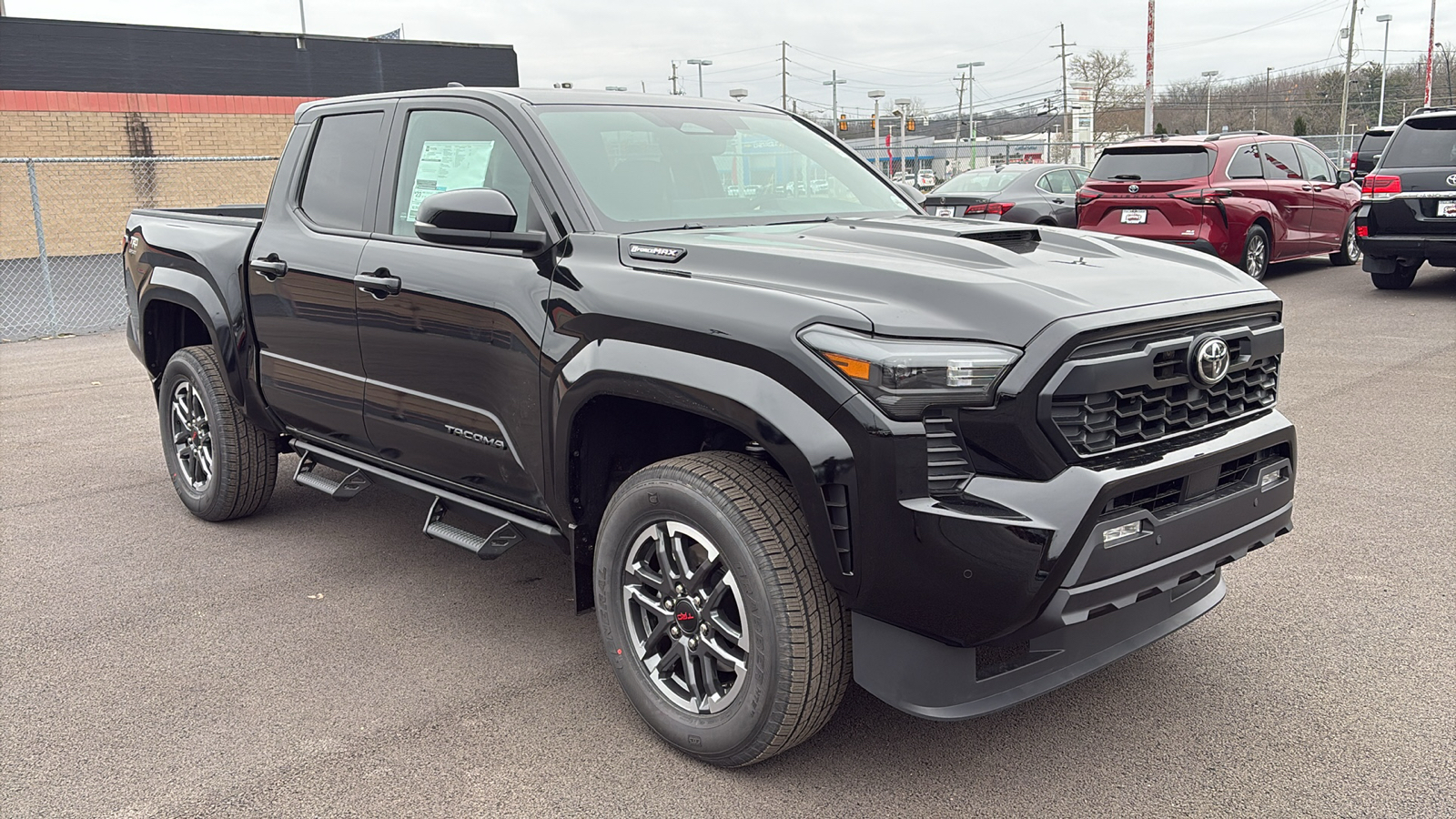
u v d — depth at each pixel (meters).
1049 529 2.33
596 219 3.22
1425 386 7.16
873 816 2.60
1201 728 2.99
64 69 21.89
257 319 4.36
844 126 61.28
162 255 4.91
